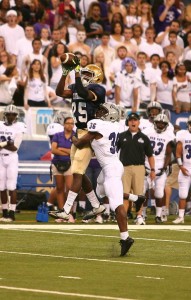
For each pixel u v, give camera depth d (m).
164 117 34.56
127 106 41.62
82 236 27.70
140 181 33.31
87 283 19.14
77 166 24.42
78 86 23.78
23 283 19.02
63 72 24.09
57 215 24.30
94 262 22.30
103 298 17.42
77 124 24.69
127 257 23.30
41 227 30.50
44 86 40.31
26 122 39.25
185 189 34.09
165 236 28.16
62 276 20.02
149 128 34.88
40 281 19.28
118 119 24.12
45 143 39.44
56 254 23.64
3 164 33.72
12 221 33.47
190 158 34.31
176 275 20.45
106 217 33.66
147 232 29.38
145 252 24.30
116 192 23.61
